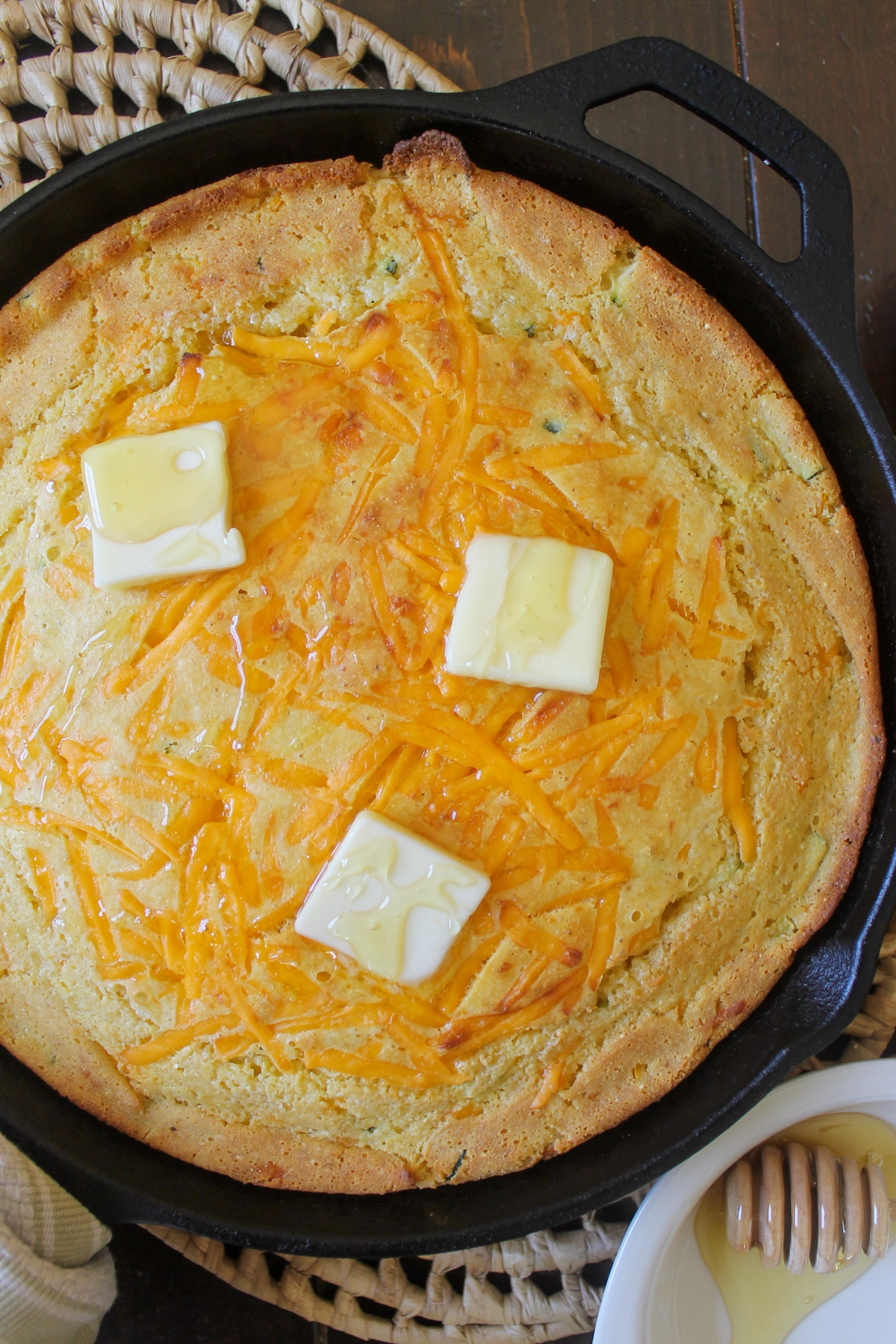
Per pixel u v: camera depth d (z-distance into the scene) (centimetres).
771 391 51
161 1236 53
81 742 48
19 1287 47
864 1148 54
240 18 55
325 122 50
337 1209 50
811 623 51
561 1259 54
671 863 49
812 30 58
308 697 48
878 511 51
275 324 50
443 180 51
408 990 48
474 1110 50
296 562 48
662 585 49
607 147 49
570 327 50
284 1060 48
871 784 51
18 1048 50
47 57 55
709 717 49
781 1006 51
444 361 49
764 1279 54
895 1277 54
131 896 48
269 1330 54
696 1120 49
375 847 47
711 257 51
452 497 48
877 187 58
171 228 50
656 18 58
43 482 49
